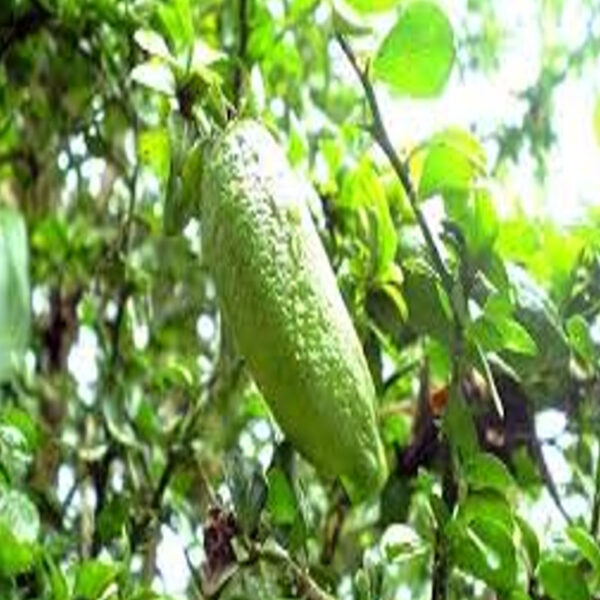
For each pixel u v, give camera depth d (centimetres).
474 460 39
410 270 42
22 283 45
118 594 42
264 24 49
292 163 45
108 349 59
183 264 60
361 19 39
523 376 44
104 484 54
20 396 54
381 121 40
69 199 63
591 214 47
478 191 40
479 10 67
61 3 53
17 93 57
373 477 35
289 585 40
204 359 61
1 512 41
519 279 43
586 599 39
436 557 40
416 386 52
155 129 54
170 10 39
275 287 35
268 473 41
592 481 46
